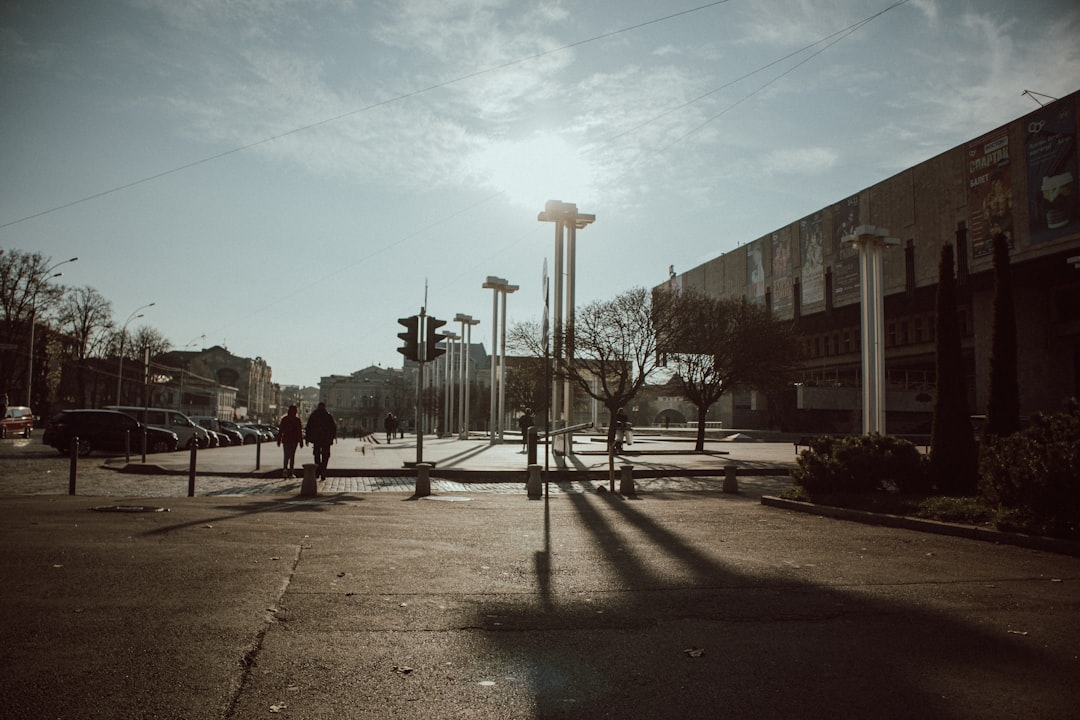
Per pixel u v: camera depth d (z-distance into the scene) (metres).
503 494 15.95
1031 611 5.77
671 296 38.53
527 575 6.99
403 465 22.89
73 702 3.67
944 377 13.62
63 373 79.38
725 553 8.31
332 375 152.00
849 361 76.94
